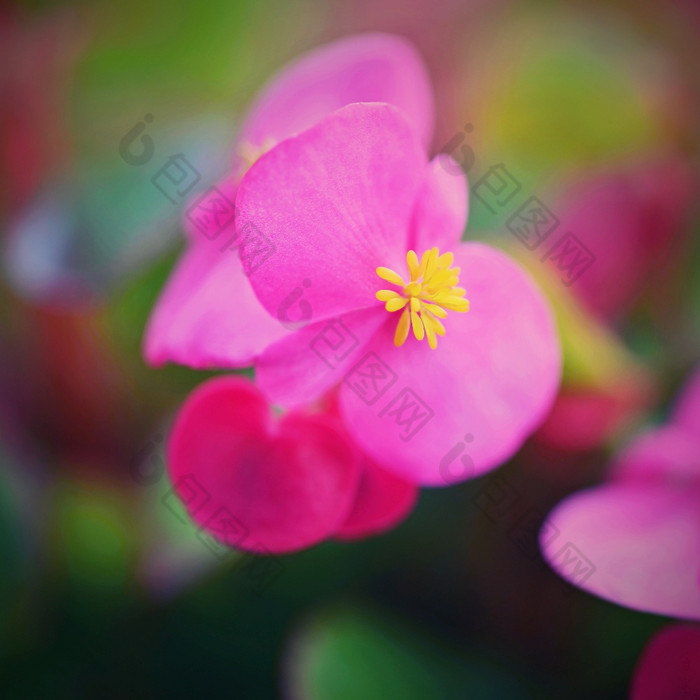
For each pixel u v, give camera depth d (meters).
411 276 0.14
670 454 0.15
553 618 0.16
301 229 0.13
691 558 0.14
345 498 0.14
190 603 0.16
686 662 0.14
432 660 0.16
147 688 0.16
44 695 0.16
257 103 0.15
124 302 0.16
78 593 0.16
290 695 0.16
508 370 0.14
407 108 0.15
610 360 0.16
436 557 0.16
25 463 0.16
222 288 0.14
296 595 0.16
